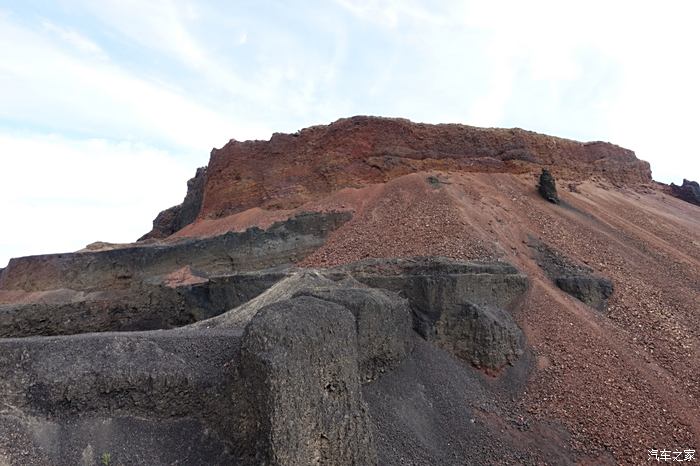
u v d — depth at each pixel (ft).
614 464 44.34
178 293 86.12
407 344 53.11
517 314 64.08
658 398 50.80
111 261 102.89
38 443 31.12
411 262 65.67
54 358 35.06
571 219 92.38
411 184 95.55
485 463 43.16
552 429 48.21
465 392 51.90
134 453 32.37
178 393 35.76
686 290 74.84
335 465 33.58
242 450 31.94
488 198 93.50
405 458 39.22
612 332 61.82
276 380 31.22
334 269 67.87
